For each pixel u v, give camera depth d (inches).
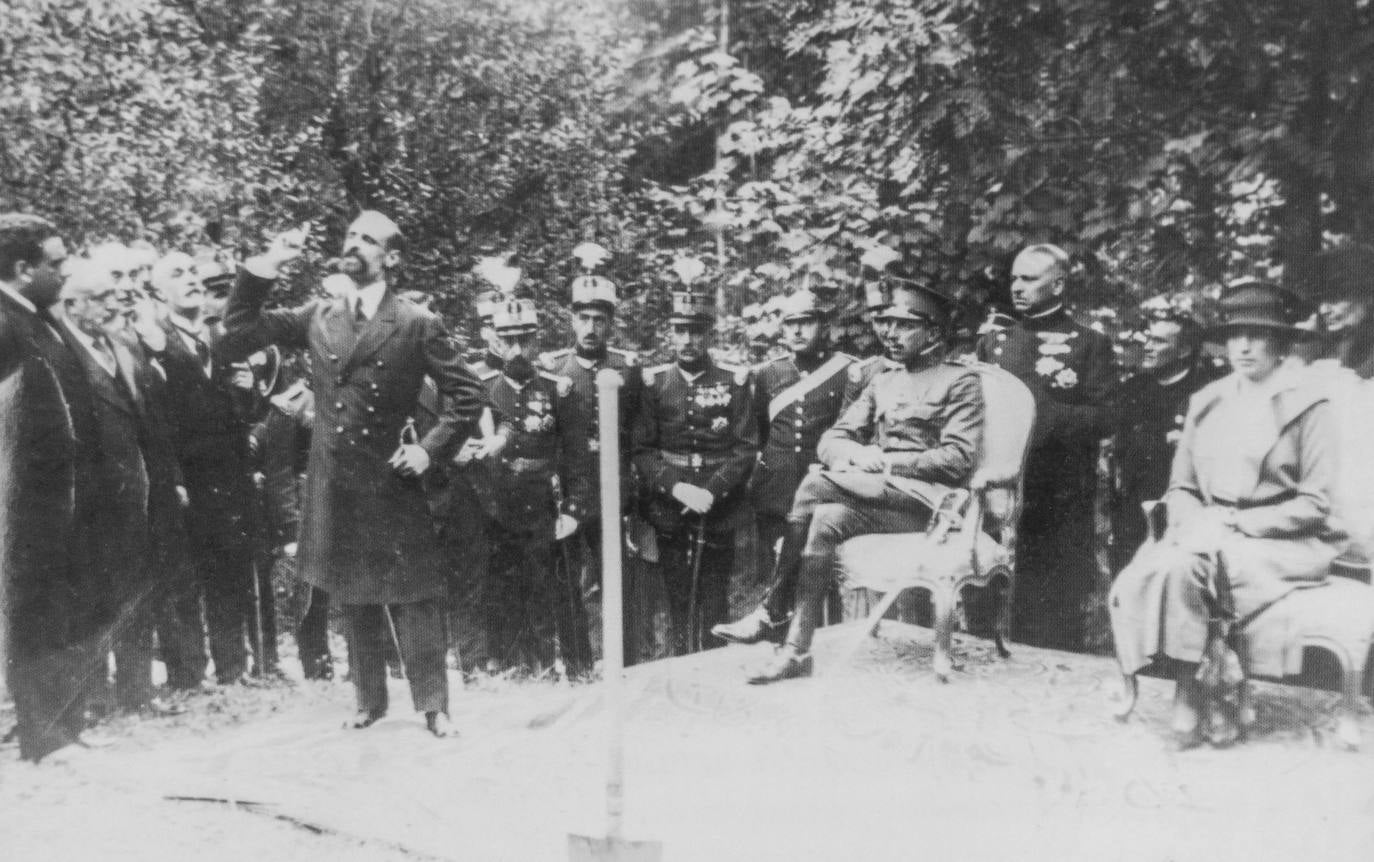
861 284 252.1
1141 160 236.2
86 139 247.3
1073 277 233.6
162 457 214.7
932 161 251.1
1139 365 219.6
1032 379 212.4
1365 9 222.8
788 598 212.7
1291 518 170.7
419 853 151.2
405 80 257.4
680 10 270.1
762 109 275.6
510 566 236.8
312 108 257.0
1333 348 199.8
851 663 210.1
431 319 196.5
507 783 169.8
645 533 239.0
